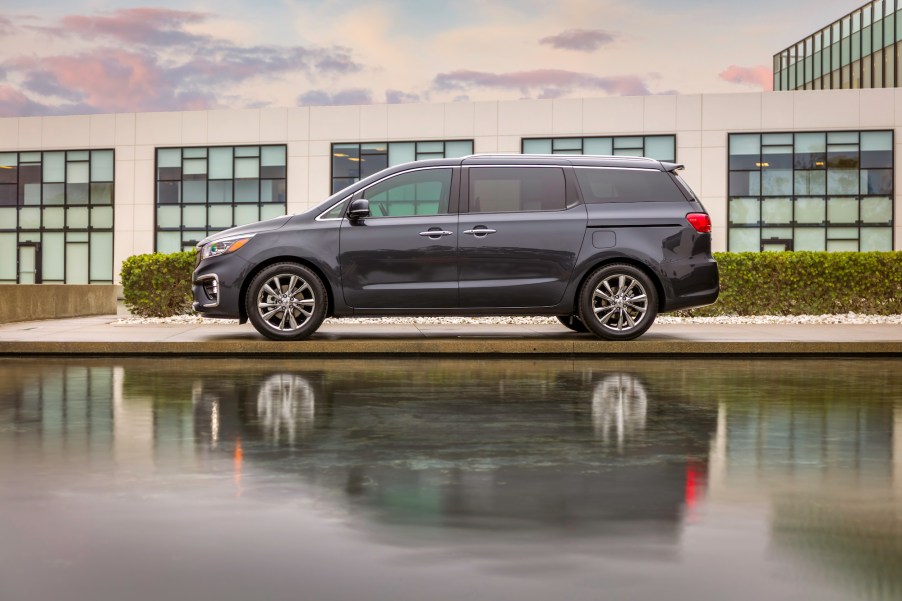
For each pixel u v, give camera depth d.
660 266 11.69
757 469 5.18
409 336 13.05
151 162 44.25
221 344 11.72
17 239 46.03
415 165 11.84
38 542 3.76
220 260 11.73
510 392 8.33
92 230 45.25
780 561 3.52
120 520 4.08
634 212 11.73
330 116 42.34
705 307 17.34
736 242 39.69
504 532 3.91
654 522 4.07
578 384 8.90
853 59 62.91
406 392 8.31
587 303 11.78
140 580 3.31
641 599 3.12
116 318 18.17
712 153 39.56
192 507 4.30
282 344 11.69
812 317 16.89
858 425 6.63
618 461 5.40
